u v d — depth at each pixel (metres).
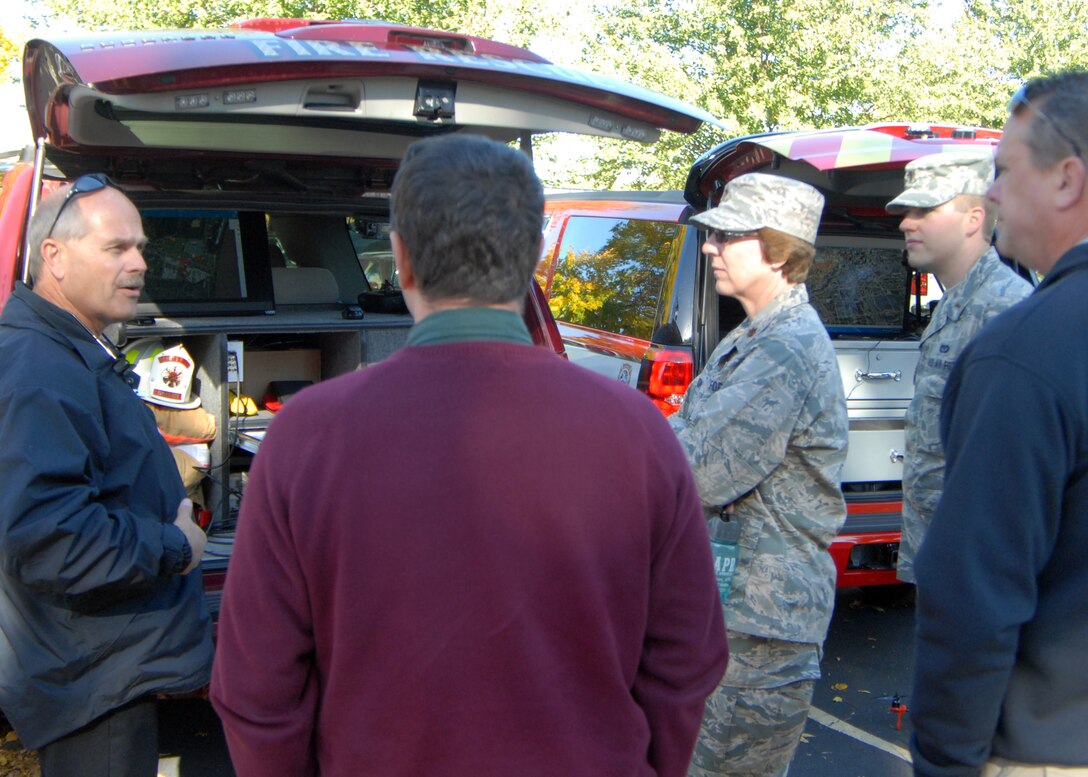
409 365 1.36
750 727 2.47
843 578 4.27
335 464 1.31
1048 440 1.42
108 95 2.55
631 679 1.42
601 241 5.64
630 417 1.39
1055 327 1.44
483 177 1.36
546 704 1.31
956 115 15.48
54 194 2.35
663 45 15.62
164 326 3.46
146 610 2.27
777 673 2.45
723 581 2.43
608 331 5.18
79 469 2.09
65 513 2.03
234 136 3.20
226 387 3.59
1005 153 1.61
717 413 2.40
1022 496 1.43
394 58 2.78
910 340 4.55
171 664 2.30
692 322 4.48
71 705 2.20
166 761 3.44
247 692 1.36
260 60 2.62
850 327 4.72
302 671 1.38
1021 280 3.02
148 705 2.36
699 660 1.47
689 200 4.33
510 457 1.31
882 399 4.44
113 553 2.09
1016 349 1.46
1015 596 1.45
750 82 15.13
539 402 1.34
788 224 2.48
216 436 3.58
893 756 3.66
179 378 3.45
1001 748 1.54
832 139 3.69
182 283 3.70
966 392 1.52
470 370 1.34
